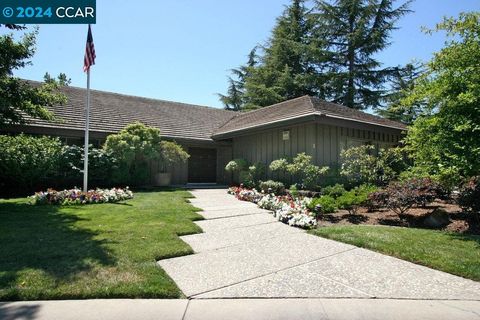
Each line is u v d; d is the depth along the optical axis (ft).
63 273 11.86
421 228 21.58
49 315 9.14
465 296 10.93
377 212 26.43
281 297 10.77
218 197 36.81
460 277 12.69
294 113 37.81
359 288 11.57
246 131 43.80
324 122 34.24
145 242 16.25
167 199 32.42
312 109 35.81
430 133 21.07
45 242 15.84
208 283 11.92
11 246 15.06
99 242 16.01
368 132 43.01
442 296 10.93
